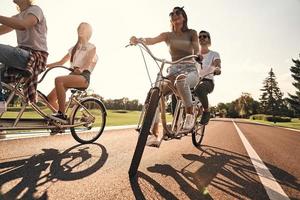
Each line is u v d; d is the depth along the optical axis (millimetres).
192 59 3938
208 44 5781
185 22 3998
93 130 6887
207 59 5730
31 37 3463
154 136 3469
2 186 2322
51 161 3309
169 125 3816
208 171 3500
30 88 3459
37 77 3539
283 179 3355
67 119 4215
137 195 2359
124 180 2760
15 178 2564
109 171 3070
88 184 2555
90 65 4465
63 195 2225
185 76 3688
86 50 4430
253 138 8789
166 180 2906
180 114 4016
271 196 2648
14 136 4879
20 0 3488
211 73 5168
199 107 4887
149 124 2902
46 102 3955
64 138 5129
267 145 6973
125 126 9734
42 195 2188
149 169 3322
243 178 3277
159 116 3488
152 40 3971
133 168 2893
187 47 3934
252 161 4449
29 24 3320
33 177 2637
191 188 2709
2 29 3520
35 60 3441
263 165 4156
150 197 2346
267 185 3031
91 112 4734
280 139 9336
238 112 114250
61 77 4027
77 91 4312
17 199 2064
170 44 4031
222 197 2521
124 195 2332
